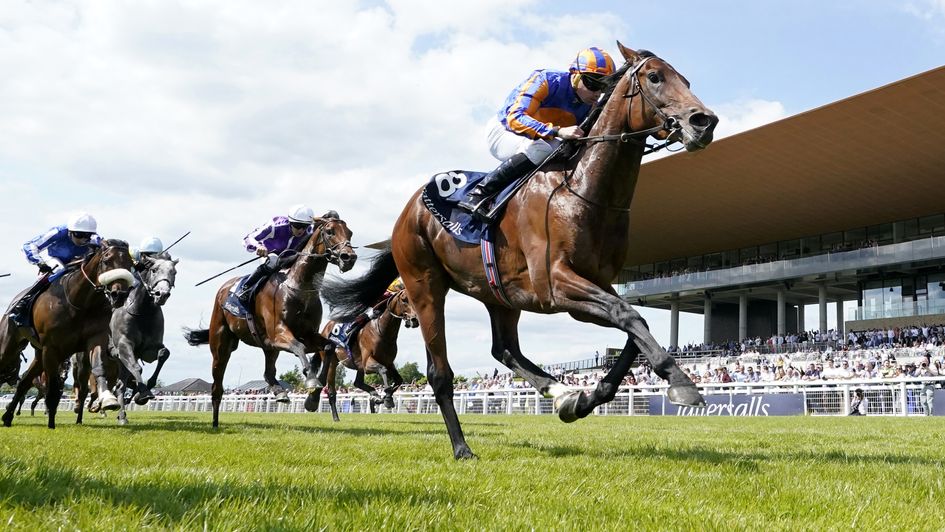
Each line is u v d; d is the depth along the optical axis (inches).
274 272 340.5
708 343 1608.0
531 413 785.6
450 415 181.3
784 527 91.2
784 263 1487.5
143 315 387.5
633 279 1916.8
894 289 1400.1
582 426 390.9
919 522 96.5
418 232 195.3
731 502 110.5
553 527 86.8
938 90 936.9
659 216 1477.6
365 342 519.5
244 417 547.8
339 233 325.4
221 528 79.7
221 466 144.2
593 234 160.1
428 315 191.9
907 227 1428.4
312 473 129.2
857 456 184.7
